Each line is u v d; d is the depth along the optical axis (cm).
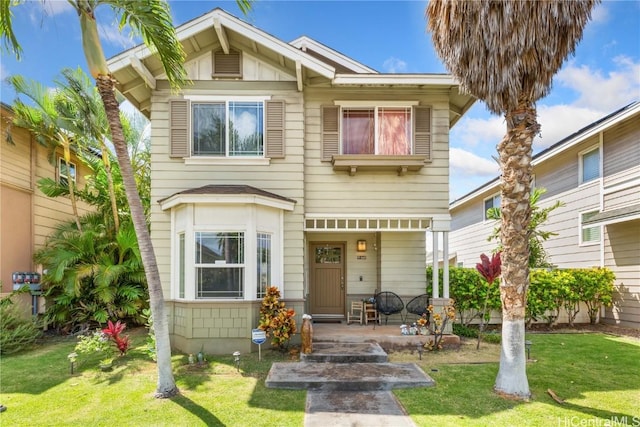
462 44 514
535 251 1212
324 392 553
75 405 506
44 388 573
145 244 536
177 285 823
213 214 787
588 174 1228
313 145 929
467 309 1047
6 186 1019
